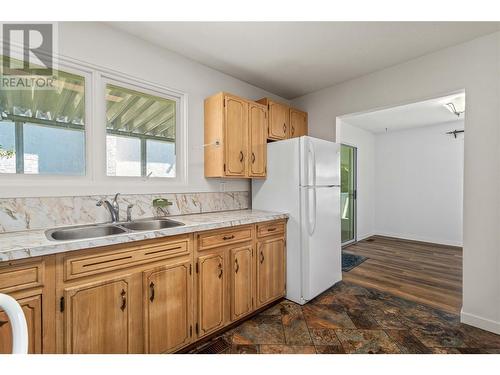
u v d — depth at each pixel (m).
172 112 2.37
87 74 1.87
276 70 2.65
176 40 2.12
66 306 1.24
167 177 2.32
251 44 2.18
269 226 2.33
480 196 2.00
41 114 1.71
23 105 1.65
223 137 2.34
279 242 2.43
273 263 2.36
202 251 1.81
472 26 1.89
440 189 4.84
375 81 2.68
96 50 1.87
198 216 2.28
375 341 1.83
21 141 1.64
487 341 1.82
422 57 2.35
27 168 1.65
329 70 2.64
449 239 4.73
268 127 2.79
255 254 2.19
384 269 3.39
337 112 3.00
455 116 4.25
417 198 5.12
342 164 4.74
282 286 2.46
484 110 1.99
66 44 1.74
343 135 4.64
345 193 4.83
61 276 1.23
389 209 5.52
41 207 1.62
